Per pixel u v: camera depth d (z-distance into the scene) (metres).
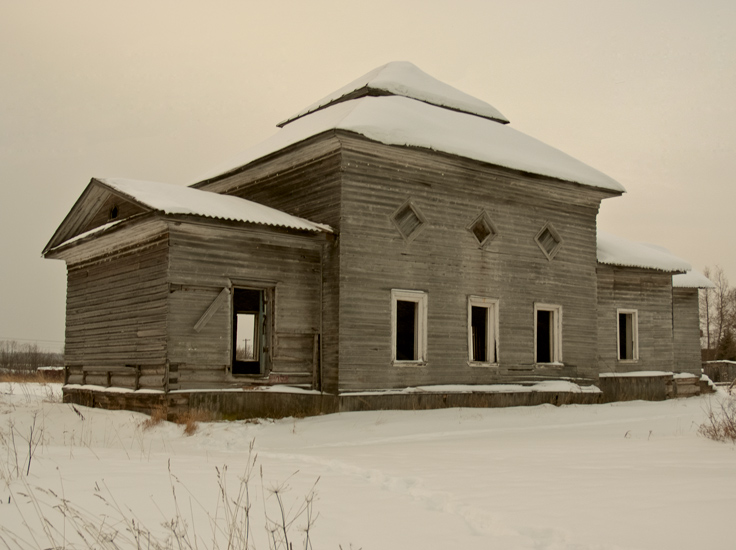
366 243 20.11
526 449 12.67
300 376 19.64
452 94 26.58
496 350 22.58
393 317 20.44
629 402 26.02
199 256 18.30
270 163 22.02
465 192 22.30
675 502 7.27
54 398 24.05
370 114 20.80
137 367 18.91
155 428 16.84
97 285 21.33
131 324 19.30
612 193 25.47
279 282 19.47
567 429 17.75
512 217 23.39
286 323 19.47
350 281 19.73
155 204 17.64
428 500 7.74
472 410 20.64
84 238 20.53
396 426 17.52
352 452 12.70
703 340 76.81
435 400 20.92
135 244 19.38
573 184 24.23
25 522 6.36
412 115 22.33
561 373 24.23
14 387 31.52
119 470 9.41
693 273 34.94
